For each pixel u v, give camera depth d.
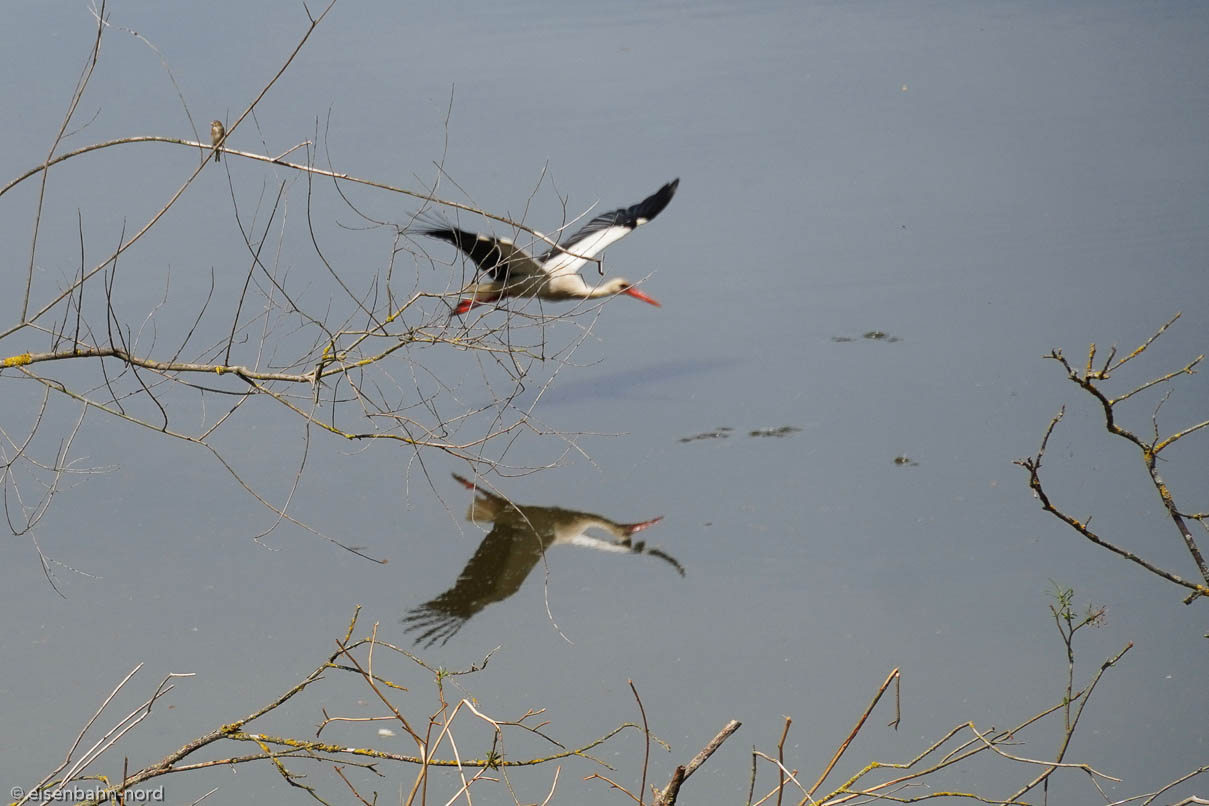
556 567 11.38
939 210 19.45
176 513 12.29
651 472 12.99
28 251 17.36
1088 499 12.35
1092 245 18.28
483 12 26.86
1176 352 15.41
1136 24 27.28
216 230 18.09
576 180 19.59
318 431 13.85
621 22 26.61
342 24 25.72
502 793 8.52
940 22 27.48
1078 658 9.88
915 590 10.87
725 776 8.68
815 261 17.97
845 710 9.34
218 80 22.44
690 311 16.84
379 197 18.83
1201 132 21.94
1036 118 22.67
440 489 12.77
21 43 23.86
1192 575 11.00
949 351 15.70
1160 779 8.55
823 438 13.70
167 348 15.18
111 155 20.00
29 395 14.35
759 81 23.92
